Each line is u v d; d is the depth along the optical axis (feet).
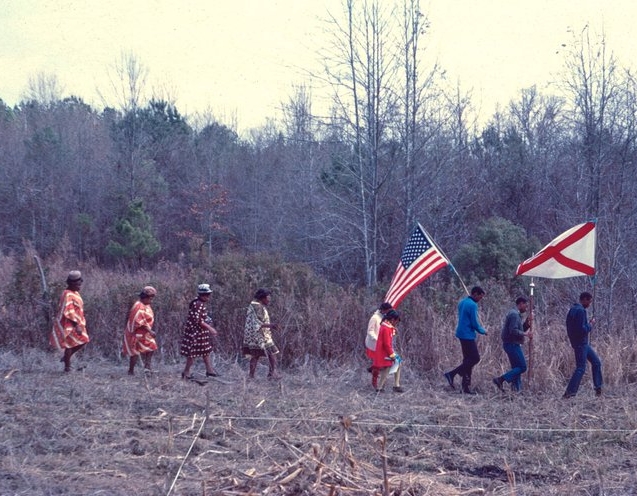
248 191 115.96
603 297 55.01
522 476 24.18
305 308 47.24
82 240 111.96
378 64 65.62
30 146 127.65
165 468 23.56
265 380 40.52
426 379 42.34
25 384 35.53
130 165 120.26
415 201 68.03
